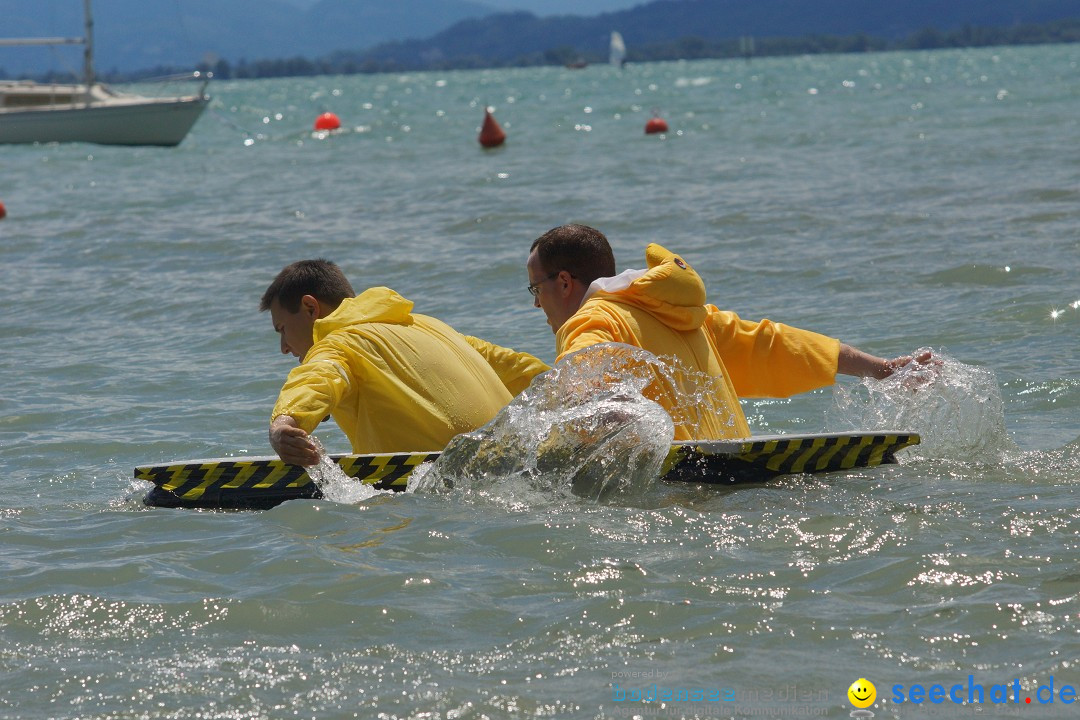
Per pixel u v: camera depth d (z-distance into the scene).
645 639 10.62
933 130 87.38
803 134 90.19
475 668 10.19
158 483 15.60
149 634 11.13
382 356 15.97
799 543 12.95
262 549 13.40
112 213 58.84
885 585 11.62
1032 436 18.44
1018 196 47.62
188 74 110.44
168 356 28.41
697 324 16.19
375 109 177.38
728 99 162.25
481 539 13.48
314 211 55.84
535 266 17.03
